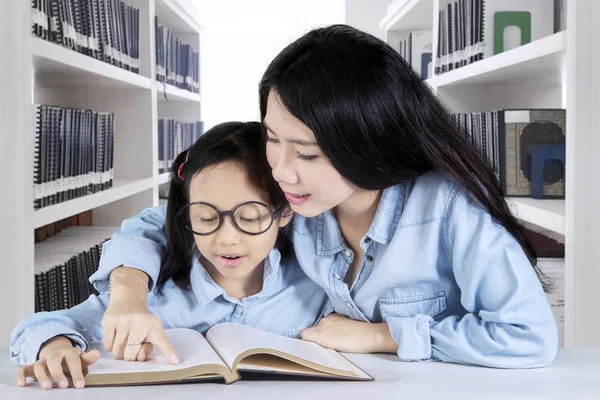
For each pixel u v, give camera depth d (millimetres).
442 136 978
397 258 1006
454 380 859
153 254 1069
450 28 2863
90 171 2338
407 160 947
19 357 910
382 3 5168
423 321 977
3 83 1544
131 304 926
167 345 864
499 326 927
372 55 914
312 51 894
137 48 3037
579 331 1665
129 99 3168
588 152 1641
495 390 812
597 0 1608
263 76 934
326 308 1143
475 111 3027
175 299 1104
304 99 863
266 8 5375
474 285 948
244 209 979
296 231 1092
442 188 984
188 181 1009
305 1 5371
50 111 1906
